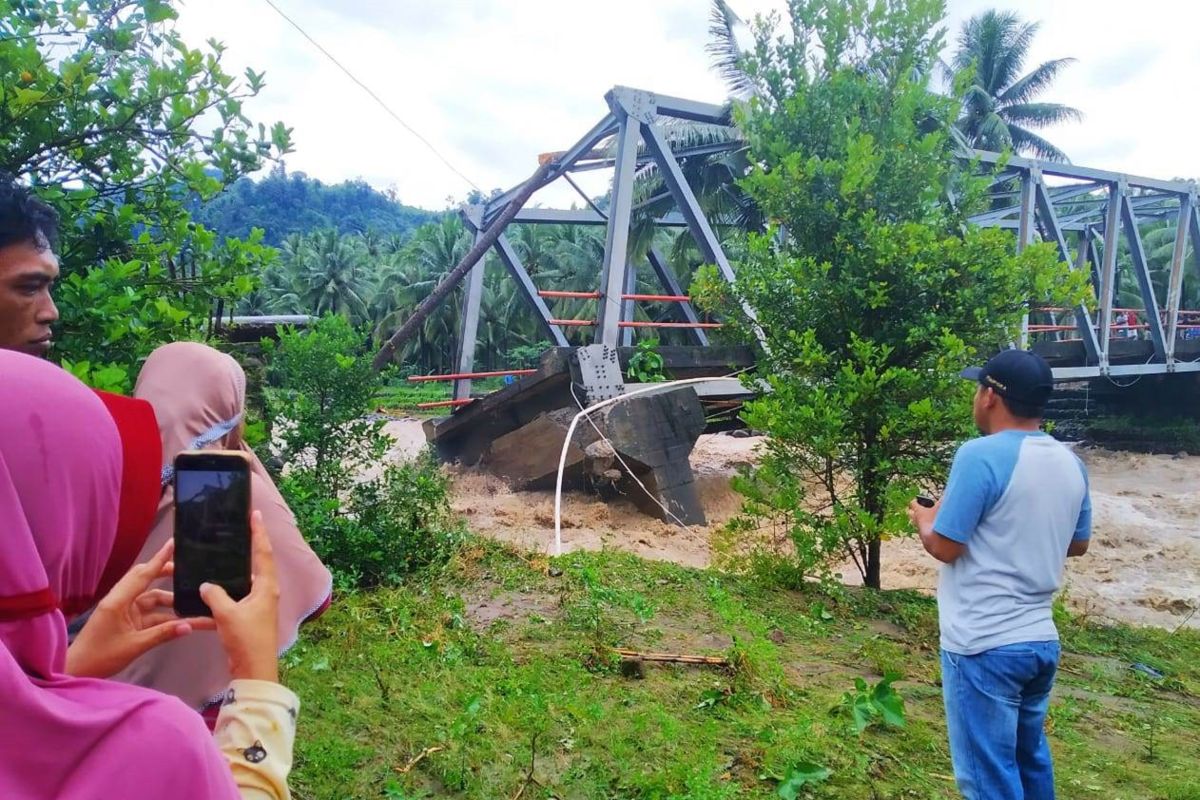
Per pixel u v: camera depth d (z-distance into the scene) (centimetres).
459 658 495
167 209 471
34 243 235
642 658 514
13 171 410
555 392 1324
